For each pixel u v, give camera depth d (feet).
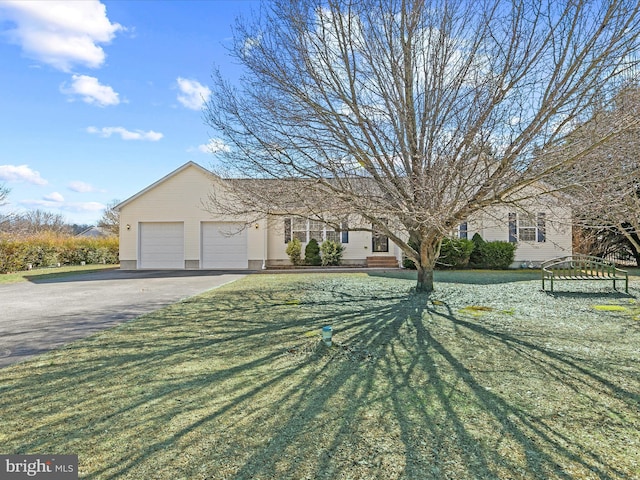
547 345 16.14
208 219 61.11
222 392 11.59
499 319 21.13
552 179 20.29
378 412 10.14
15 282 44.29
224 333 18.83
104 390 11.85
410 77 24.70
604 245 55.83
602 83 17.83
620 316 21.62
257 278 45.44
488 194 22.08
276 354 15.30
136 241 61.87
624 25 17.33
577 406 10.43
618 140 17.98
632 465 7.70
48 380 12.74
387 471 7.58
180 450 8.43
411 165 24.30
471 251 53.36
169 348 16.35
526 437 8.82
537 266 56.70
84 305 27.63
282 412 10.21
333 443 8.65
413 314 22.59
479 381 12.25
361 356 14.88
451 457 8.04
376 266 59.62
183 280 44.73
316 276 46.21
